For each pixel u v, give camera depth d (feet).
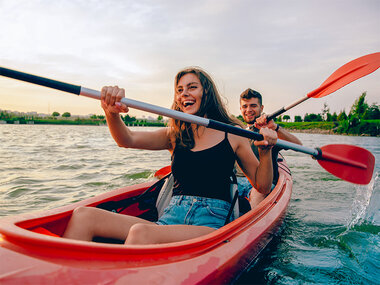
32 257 3.59
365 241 8.24
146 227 4.55
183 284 3.67
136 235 4.41
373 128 115.44
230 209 5.76
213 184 5.75
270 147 6.03
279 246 7.76
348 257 7.25
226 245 4.93
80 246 3.71
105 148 32.42
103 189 13.05
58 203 10.78
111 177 15.64
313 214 10.51
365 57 9.63
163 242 4.63
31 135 57.57
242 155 6.28
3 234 4.03
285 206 7.99
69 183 13.91
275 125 11.34
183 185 5.90
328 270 6.62
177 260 4.10
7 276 3.21
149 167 19.49
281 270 6.56
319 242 8.12
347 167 8.14
